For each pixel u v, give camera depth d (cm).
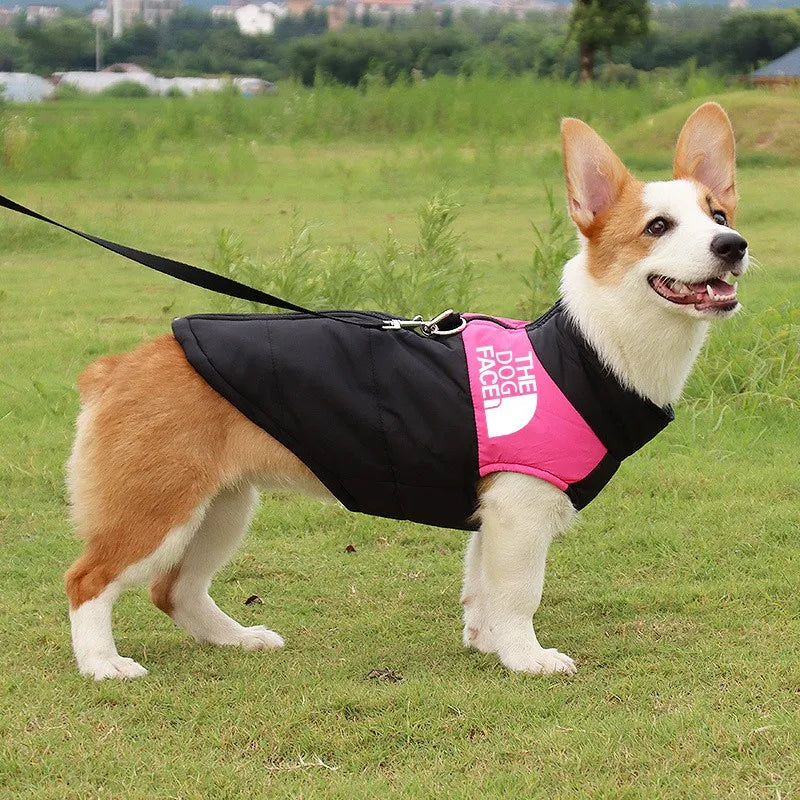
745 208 484
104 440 174
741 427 246
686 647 179
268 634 184
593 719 164
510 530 173
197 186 596
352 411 171
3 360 281
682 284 170
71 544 208
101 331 307
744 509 216
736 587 193
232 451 174
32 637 183
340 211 518
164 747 161
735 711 165
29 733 163
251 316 176
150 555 173
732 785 154
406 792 154
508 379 171
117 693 170
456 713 166
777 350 262
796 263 384
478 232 466
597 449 172
